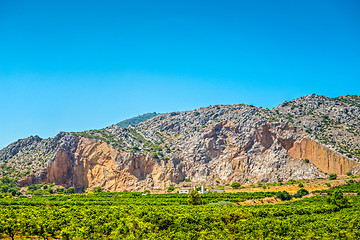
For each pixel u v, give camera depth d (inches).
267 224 3314.5
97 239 2854.3
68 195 6496.1
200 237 2851.9
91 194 6653.5
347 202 4702.3
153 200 5433.1
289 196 5689.0
